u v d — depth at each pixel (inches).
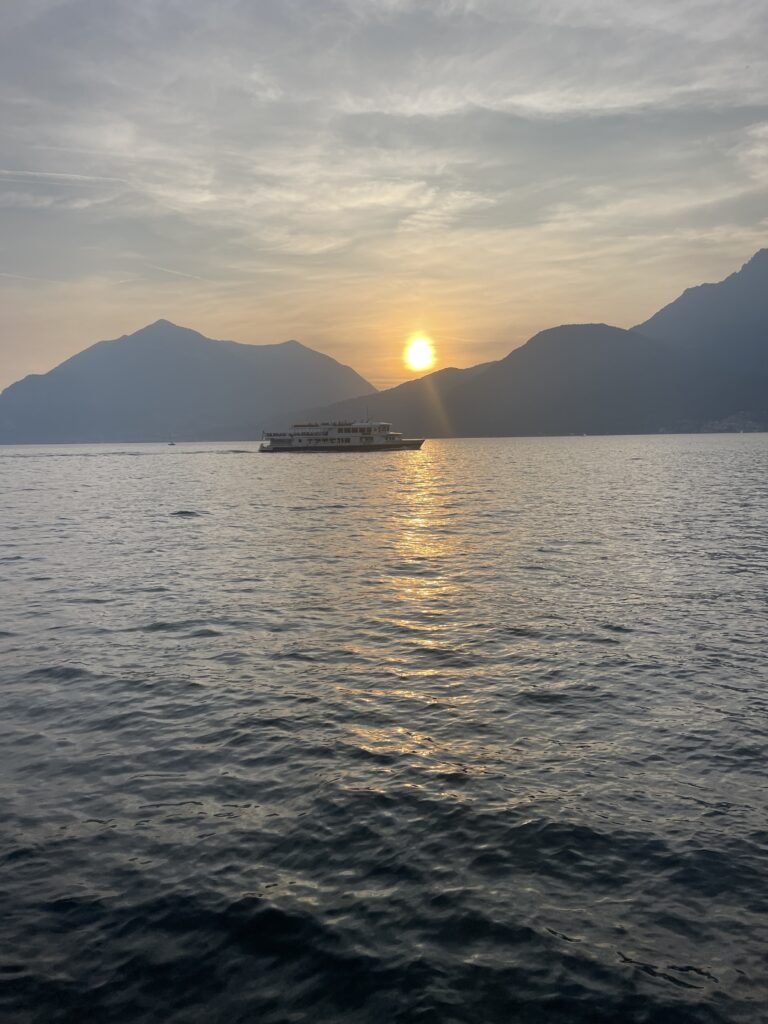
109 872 490.6
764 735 702.5
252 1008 374.0
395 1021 365.1
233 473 6476.4
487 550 1882.4
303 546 2010.3
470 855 506.9
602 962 403.2
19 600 1338.6
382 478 5438.0
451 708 786.8
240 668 932.0
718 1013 368.2
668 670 899.4
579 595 1325.0
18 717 769.6
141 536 2257.6
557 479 4913.9
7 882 479.2
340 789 605.9
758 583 1401.3
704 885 469.4
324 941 421.7
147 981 392.2
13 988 386.3
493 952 411.8
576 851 509.7
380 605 1277.1
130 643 1048.2
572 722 743.1
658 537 2052.2
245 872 489.7
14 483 5354.3
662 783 610.9
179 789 608.7
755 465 6304.1
